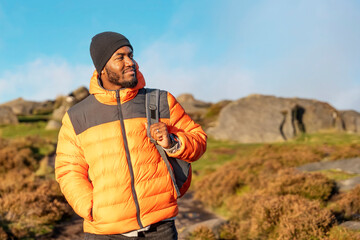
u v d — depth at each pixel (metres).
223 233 6.27
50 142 21.62
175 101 1.91
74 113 1.82
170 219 1.83
